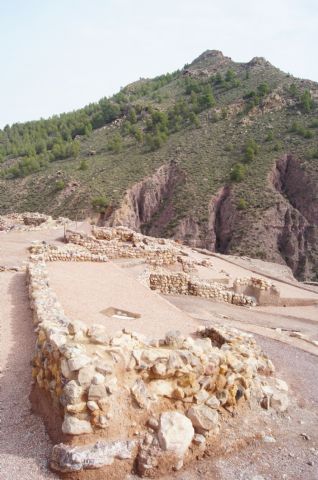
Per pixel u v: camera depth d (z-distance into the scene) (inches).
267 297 946.7
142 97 6766.7
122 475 248.8
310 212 3476.9
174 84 7066.9
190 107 5378.9
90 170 4328.3
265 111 4717.0
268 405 344.2
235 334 443.5
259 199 3499.0
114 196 3826.3
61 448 243.9
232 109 4906.5
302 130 4133.9
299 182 3676.2
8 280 635.5
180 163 4163.4
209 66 7347.4
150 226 3774.6
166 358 292.0
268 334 582.6
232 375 324.2
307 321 834.2
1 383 327.9
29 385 328.8
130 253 937.5
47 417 282.2
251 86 5487.2
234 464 277.4
